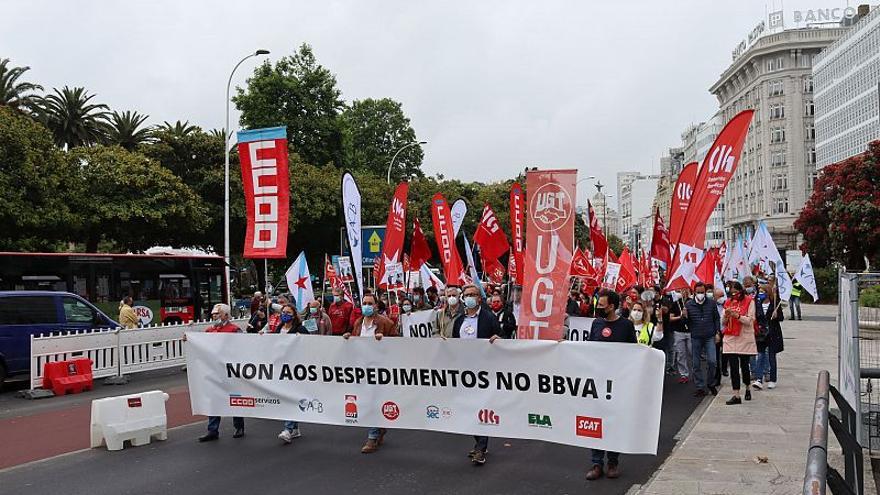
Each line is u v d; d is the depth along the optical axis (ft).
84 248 162.81
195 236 125.39
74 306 52.65
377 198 153.48
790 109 263.08
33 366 44.86
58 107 148.66
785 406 35.99
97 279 70.33
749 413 34.30
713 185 39.24
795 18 272.31
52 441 31.94
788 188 264.11
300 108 164.66
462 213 74.69
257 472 25.73
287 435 30.27
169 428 34.27
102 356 49.83
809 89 261.65
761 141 273.75
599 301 25.44
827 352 60.80
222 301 83.10
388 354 27.84
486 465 26.40
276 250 38.01
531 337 27.14
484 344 25.95
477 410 26.20
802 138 261.65
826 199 153.69
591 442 24.08
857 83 206.49
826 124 232.73
